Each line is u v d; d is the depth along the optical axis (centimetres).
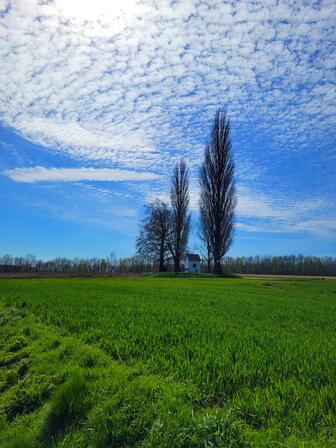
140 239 7694
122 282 4097
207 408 585
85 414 618
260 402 575
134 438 545
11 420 671
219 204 6216
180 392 630
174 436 511
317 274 12331
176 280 4947
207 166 6284
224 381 691
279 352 890
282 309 1884
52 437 581
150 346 944
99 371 772
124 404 614
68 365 826
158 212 7606
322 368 764
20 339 1142
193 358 820
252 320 1448
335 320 1519
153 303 1944
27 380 800
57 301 1969
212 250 6350
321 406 570
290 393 618
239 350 893
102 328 1191
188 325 1251
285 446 459
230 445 471
